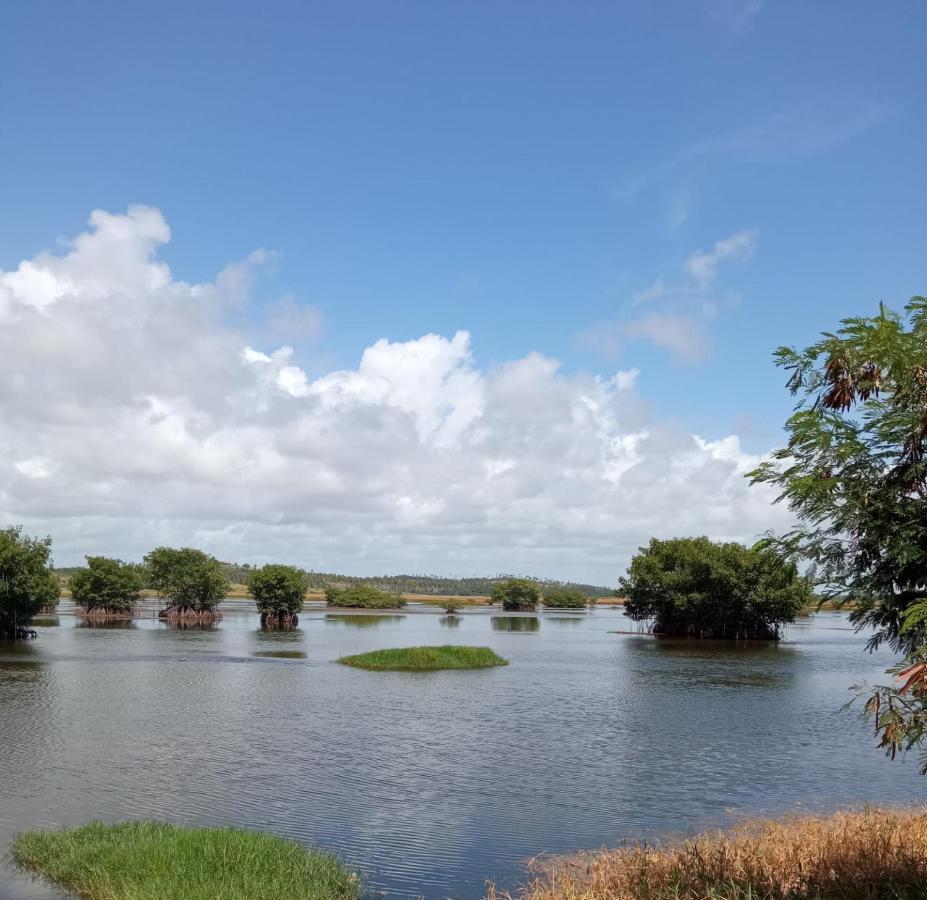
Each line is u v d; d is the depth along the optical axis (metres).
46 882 13.50
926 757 9.49
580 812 18.58
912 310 8.77
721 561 83.12
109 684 41.47
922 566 8.78
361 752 25.22
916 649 8.41
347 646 68.31
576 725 30.73
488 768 23.14
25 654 58.47
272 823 17.47
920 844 13.08
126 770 22.22
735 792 20.64
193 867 13.59
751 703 36.88
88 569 116.31
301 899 12.67
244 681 43.41
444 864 14.93
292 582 100.12
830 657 61.88
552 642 78.69
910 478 8.59
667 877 11.96
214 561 114.00
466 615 151.50
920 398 8.33
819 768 23.55
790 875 11.95
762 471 9.45
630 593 93.06
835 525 9.02
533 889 13.04
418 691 40.25
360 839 16.45
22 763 22.94
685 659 60.00
